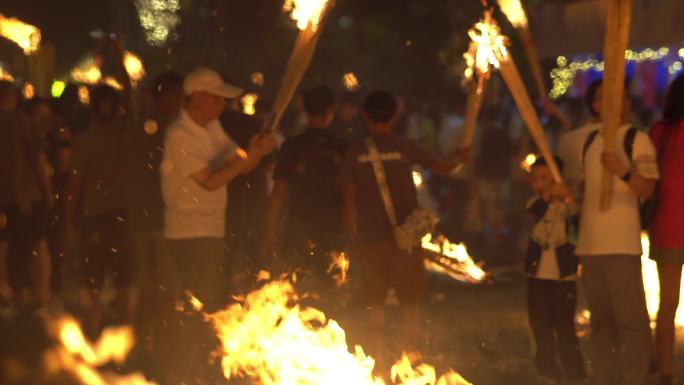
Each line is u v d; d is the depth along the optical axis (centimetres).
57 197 1547
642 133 1021
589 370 1147
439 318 1445
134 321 1181
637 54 2883
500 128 2361
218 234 1034
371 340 1109
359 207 1116
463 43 3550
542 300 1105
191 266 1021
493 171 2348
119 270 1205
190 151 998
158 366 1088
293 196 1235
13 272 1442
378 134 1120
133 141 1141
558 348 1115
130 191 1157
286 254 1245
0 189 1424
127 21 3278
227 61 3206
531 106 1041
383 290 1115
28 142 1425
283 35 3222
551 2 2945
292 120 2359
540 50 2686
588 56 3150
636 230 1027
